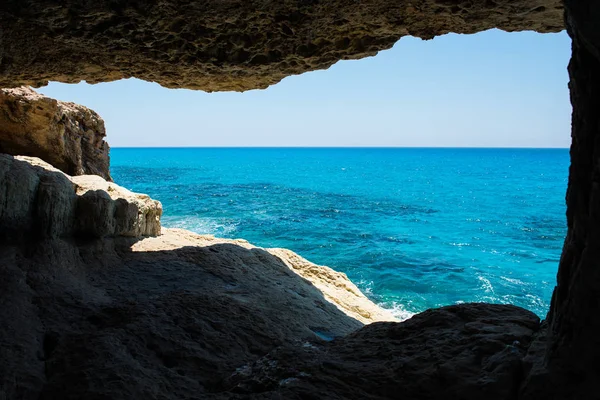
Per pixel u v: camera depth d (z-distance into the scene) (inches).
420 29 261.1
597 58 100.9
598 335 110.5
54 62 282.0
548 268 773.3
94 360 170.2
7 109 453.1
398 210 1456.7
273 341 215.8
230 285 305.6
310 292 365.4
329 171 3555.6
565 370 117.5
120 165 3855.8
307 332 244.7
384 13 239.1
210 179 2503.7
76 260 281.4
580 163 113.3
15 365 163.5
